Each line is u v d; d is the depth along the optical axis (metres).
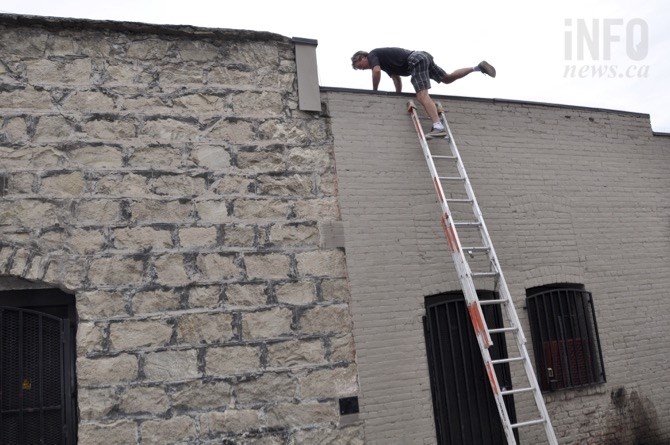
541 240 7.43
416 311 6.40
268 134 6.18
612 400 7.39
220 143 5.98
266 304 5.74
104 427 5.05
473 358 6.71
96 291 5.29
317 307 5.91
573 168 7.90
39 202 5.34
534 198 7.52
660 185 8.52
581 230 7.73
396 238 6.50
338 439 5.67
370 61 7.22
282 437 5.50
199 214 5.75
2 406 5.13
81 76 5.71
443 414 6.41
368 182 6.53
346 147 6.52
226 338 5.54
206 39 6.18
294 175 6.18
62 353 5.34
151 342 5.33
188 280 5.55
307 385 5.68
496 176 7.36
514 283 7.12
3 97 5.46
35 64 5.61
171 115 5.89
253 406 5.48
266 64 6.35
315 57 6.55
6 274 5.14
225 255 5.72
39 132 5.48
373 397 5.98
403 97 7.01
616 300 7.76
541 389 7.02
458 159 6.80
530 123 7.77
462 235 6.95
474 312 5.82
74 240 5.34
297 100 6.38
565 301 7.51
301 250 6.01
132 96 5.81
